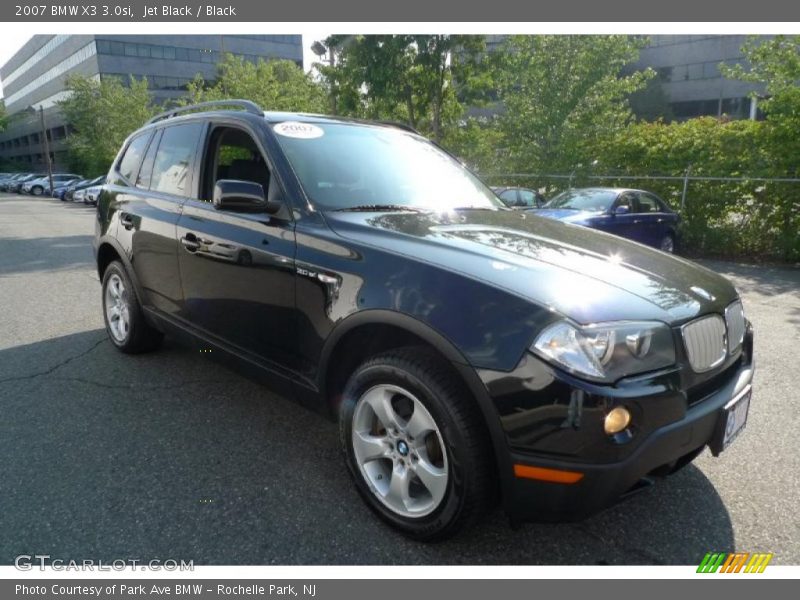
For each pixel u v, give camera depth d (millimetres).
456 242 2510
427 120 18141
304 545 2367
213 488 2754
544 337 1953
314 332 2648
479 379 2027
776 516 2576
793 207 10508
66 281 7848
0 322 5609
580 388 1890
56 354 4617
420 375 2201
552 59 15750
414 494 2438
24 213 22875
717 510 2623
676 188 11898
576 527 2506
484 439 2121
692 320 2215
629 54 15758
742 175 10945
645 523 2535
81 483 2781
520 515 2094
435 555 2326
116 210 4320
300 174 2998
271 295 2875
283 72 32875
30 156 87188
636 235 9859
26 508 2576
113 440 3209
